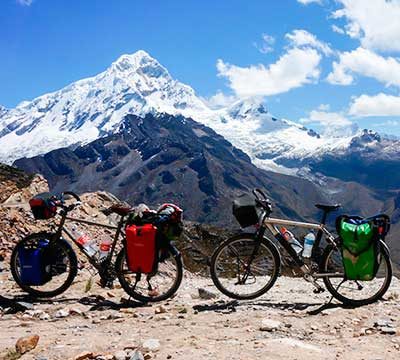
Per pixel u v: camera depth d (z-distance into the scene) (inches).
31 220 725.9
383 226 410.3
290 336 334.0
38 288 491.5
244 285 434.0
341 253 413.4
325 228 422.3
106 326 364.5
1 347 315.3
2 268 589.9
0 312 414.6
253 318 373.7
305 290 500.7
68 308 416.2
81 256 642.2
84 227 728.3
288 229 436.8
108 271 444.8
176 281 438.9
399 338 322.7
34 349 309.6
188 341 315.9
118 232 447.5
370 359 281.0
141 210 442.3
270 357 278.7
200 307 415.5
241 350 292.5
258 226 428.8
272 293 477.7
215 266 434.0
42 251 446.9
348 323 362.9
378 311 393.1
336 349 301.6
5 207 734.5
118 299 455.8
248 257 430.6
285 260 605.6
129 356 286.5
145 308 418.9
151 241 426.0
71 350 303.6
